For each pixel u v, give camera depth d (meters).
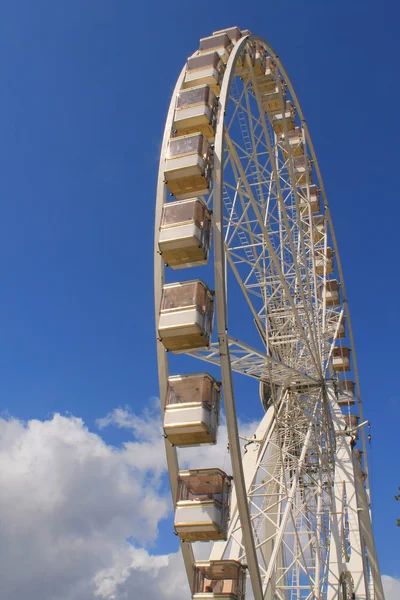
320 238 39.22
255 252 28.41
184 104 22.08
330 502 28.89
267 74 28.61
